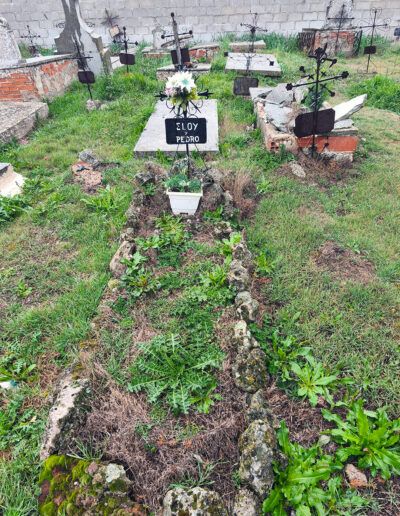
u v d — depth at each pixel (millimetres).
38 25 15594
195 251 3943
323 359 2879
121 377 2713
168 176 4930
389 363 2854
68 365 2850
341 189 5285
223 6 14523
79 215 4719
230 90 9375
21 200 4992
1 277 3836
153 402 2541
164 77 10703
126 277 3486
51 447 2219
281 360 2826
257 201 5043
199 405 2484
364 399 2566
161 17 14914
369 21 14453
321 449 2293
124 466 2205
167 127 4344
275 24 14820
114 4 14742
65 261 4016
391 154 6250
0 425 2482
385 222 4500
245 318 3102
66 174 5660
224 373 2701
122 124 7855
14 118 7562
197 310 3193
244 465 2094
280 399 2629
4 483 2170
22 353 3010
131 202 4598
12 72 8383
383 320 3230
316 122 5445
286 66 11109
